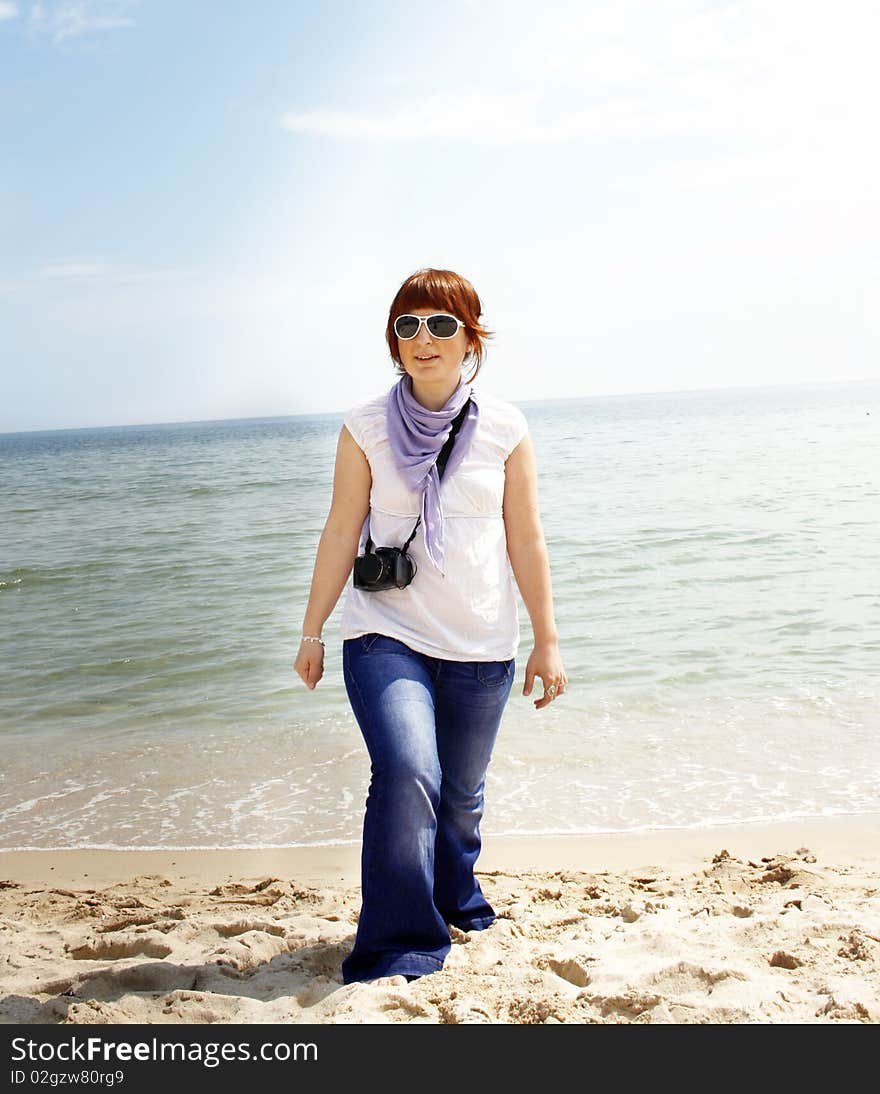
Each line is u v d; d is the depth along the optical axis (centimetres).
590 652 820
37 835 500
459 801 297
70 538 1861
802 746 574
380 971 267
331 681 782
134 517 2236
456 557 275
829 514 1620
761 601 984
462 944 288
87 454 7312
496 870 418
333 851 463
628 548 1359
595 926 315
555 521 1698
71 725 700
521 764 569
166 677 825
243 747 629
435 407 281
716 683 713
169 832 496
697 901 349
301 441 7862
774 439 4194
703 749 579
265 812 518
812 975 266
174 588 1271
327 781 561
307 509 2250
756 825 466
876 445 3384
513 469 287
